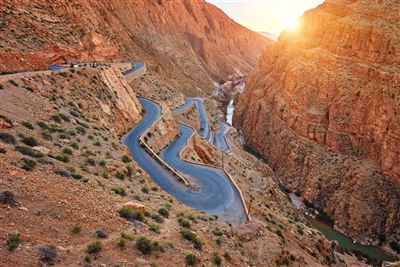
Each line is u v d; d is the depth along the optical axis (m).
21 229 12.95
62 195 16.72
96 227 15.53
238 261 20.56
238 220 28.17
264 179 58.69
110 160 26.02
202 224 22.78
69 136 26.25
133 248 15.20
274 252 25.34
